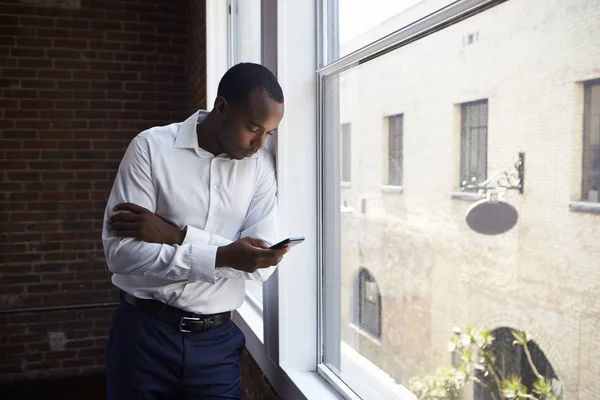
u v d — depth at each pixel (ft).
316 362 6.21
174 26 13.97
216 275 4.76
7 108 12.87
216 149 4.86
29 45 12.97
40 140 13.08
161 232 4.69
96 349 13.48
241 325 8.16
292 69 6.03
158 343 4.88
